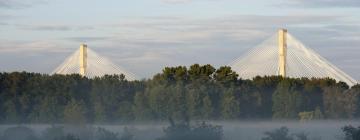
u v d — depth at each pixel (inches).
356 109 4542.3
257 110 4446.4
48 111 4197.8
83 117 3937.0
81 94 4498.0
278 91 4458.7
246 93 4495.6
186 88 4365.2
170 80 4751.5
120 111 4271.7
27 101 4318.4
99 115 4210.1
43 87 4478.3
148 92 4306.1
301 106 4488.2
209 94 4389.8
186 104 4259.4
